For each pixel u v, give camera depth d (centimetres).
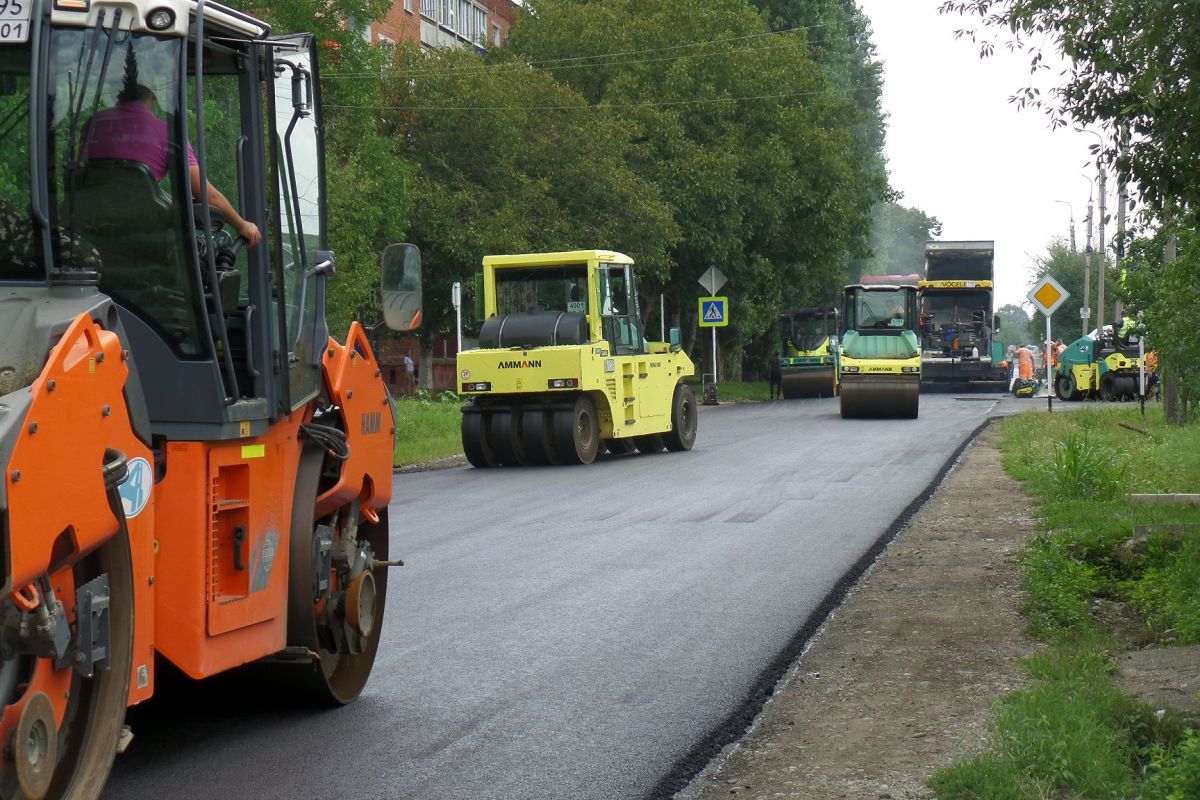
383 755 646
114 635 501
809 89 5409
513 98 4203
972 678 770
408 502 1712
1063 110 975
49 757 457
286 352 657
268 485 651
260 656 646
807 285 5862
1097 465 1577
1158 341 1647
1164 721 623
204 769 623
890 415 3562
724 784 595
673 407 2548
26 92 556
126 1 566
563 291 2350
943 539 1329
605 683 784
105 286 583
